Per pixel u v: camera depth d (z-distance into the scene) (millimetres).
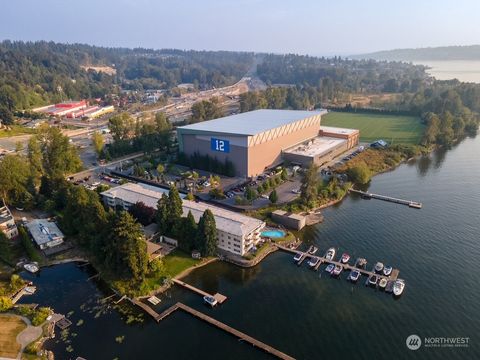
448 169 157250
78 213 94312
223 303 73625
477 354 60969
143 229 94562
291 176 141875
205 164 148750
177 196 93500
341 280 81062
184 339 64188
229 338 64625
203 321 68500
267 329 66375
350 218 110562
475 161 167750
